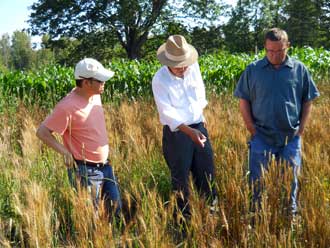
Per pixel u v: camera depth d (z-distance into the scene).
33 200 3.43
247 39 54.97
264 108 4.32
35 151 5.20
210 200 4.48
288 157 4.34
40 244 3.29
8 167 4.80
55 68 13.83
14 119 7.99
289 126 4.30
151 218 3.36
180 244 3.42
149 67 13.02
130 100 10.48
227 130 6.08
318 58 14.77
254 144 4.43
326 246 3.39
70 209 4.04
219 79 12.38
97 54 42.00
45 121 3.95
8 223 4.01
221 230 3.62
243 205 3.68
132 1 38.25
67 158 3.91
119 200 4.23
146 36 41.72
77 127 4.01
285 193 3.84
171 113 4.30
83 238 3.31
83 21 39.72
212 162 4.58
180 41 4.27
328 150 5.10
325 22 62.41
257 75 4.31
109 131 6.31
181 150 4.39
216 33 45.41
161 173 5.16
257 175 4.41
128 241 3.33
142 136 5.95
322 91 10.98
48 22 40.41
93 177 4.06
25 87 12.13
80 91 4.02
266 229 3.44
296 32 60.09
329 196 3.89
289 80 4.25
